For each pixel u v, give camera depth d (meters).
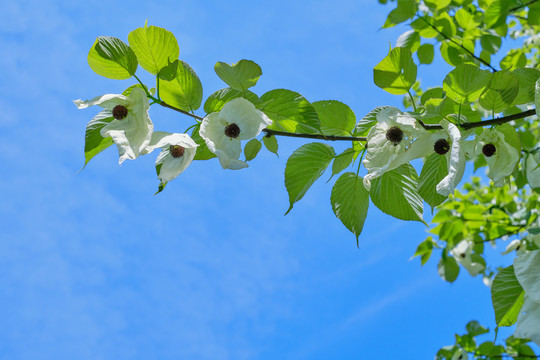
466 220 2.43
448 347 2.29
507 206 2.61
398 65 1.59
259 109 1.56
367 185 1.54
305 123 1.56
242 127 1.53
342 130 1.61
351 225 1.59
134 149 1.51
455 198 2.46
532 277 1.43
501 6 2.05
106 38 1.54
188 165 1.55
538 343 1.41
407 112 1.54
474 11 2.30
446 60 2.28
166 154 1.57
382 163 1.54
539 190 1.94
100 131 1.52
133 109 1.52
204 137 1.52
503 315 1.49
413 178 1.59
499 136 1.56
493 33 2.22
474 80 1.55
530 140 2.06
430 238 2.67
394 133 1.53
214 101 1.56
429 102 1.58
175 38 1.54
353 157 1.59
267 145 1.62
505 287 1.48
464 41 2.26
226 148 1.53
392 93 1.61
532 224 2.17
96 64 1.55
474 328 2.26
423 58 2.36
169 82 1.55
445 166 1.56
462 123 1.55
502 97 1.57
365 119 1.58
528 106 1.79
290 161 1.58
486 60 2.22
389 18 2.22
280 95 1.55
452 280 2.64
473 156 1.57
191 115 1.56
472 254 2.54
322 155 1.58
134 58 1.55
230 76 1.53
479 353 2.15
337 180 1.60
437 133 1.53
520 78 1.58
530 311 1.43
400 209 1.59
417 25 2.23
